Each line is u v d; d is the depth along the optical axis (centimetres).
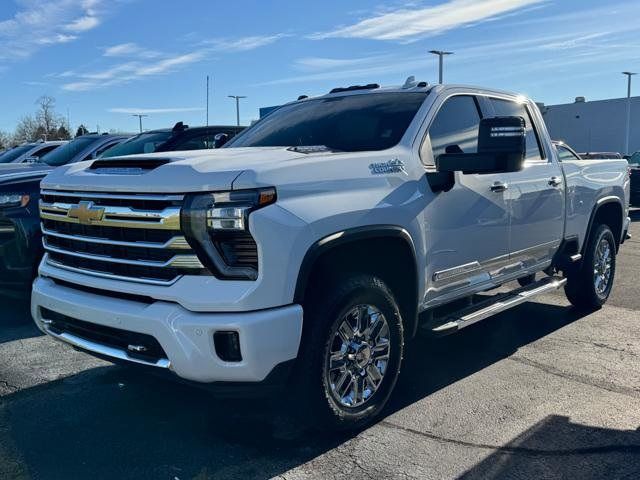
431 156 425
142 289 328
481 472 324
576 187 590
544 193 534
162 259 326
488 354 514
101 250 355
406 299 405
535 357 505
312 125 462
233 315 306
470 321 447
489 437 363
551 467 329
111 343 349
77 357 509
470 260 450
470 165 378
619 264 918
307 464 334
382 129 427
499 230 477
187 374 312
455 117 461
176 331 309
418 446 353
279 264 314
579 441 358
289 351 321
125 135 954
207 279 314
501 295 516
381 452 346
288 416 393
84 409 408
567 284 637
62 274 379
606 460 336
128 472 328
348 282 353
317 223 329
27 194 569
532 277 618
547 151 564
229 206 309
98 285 350
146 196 328
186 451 350
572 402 413
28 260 564
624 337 557
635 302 685
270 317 311
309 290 343
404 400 419
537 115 568
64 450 353
